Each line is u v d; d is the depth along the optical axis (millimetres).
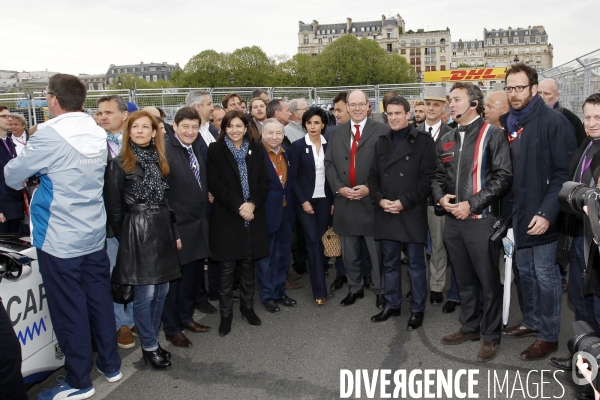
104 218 3176
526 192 3402
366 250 5215
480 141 3467
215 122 5621
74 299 3064
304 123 4773
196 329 4168
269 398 3088
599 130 2961
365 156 4449
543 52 141000
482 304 4078
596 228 2180
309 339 3967
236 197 4023
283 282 4781
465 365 3465
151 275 3229
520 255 3750
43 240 2975
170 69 158375
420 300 4164
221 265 4098
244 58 57438
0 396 2422
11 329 2473
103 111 3834
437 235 4656
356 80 54719
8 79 103812
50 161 2891
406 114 4055
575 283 3281
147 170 3256
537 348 3520
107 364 3314
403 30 133375
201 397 3121
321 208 4754
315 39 125250
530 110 3389
